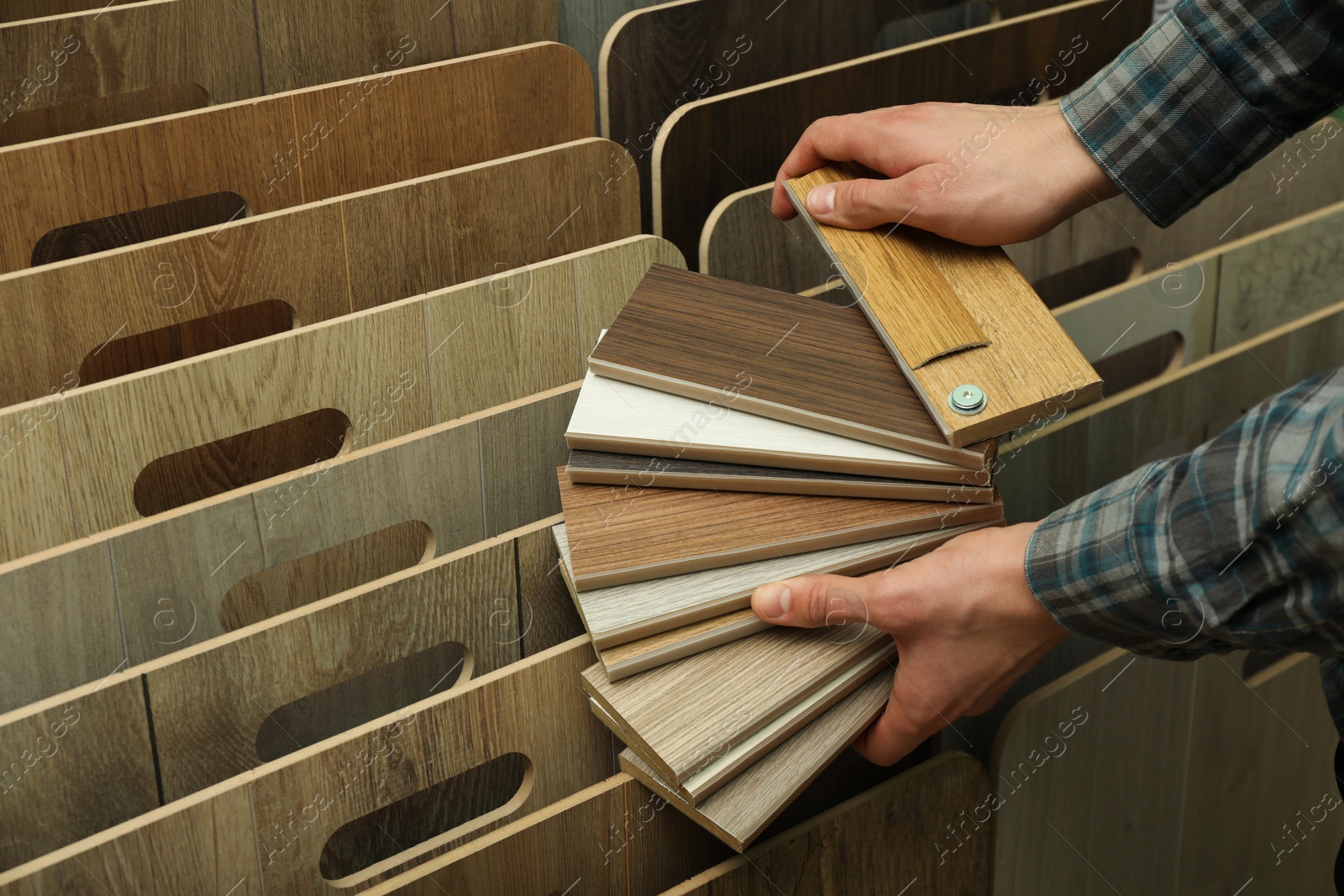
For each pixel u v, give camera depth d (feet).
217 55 3.67
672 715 2.49
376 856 3.11
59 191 3.17
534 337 3.26
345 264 3.29
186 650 2.56
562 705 2.88
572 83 3.99
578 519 2.64
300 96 3.48
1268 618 2.10
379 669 3.15
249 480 3.35
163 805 2.65
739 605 2.60
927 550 2.70
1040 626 2.44
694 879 2.93
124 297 2.96
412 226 3.36
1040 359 2.63
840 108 4.18
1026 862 3.70
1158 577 2.15
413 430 3.17
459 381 3.19
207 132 3.36
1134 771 3.85
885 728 2.74
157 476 3.17
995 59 4.50
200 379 2.77
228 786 2.48
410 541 3.29
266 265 3.16
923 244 2.91
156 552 2.64
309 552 2.87
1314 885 4.72
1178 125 2.78
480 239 3.50
